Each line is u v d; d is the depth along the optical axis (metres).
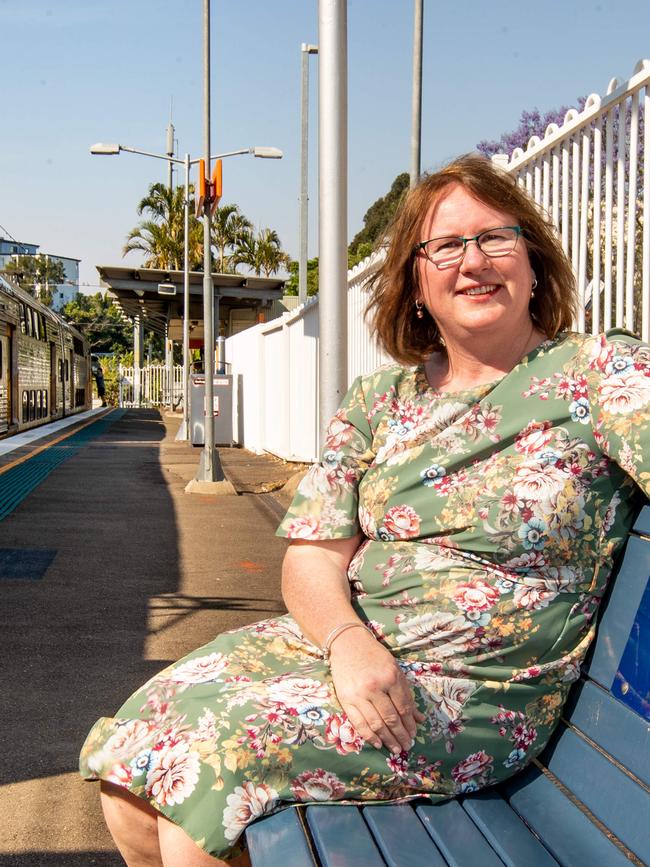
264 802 1.77
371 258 5.81
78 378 40.78
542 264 2.14
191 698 1.91
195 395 20.19
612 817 1.73
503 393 1.98
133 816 1.89
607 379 1.87
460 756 1.90
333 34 4.74
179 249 50.94
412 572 2.00
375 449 2.16
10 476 13.34
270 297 32.44
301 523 2.16
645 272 4.21
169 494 11.53
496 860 1.68
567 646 1.96
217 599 6.07
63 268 107.00
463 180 2.08
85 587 6.34
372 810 1.84
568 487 1.89
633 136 4.24
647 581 1.82
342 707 1.86
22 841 2.89
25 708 4.02
